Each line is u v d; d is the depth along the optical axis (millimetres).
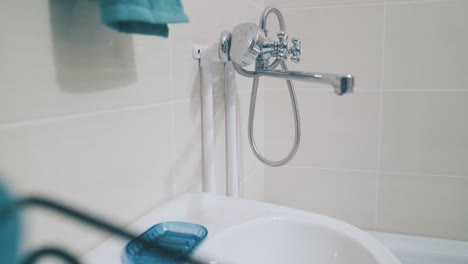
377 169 1139
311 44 1139
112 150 458
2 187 208
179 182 633
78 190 400
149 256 377
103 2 363
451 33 1017
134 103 501
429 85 1056
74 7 384
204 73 689
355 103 1125
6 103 311
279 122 1210
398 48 1064
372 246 497
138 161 515
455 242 1083
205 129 706
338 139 1159
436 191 1099
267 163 966
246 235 535
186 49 642
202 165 719
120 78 469
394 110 1096
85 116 408
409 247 1059
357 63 1105
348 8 1089
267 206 603
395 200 1140
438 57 1037
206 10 722
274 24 1160
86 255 368
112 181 459
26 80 330
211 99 705
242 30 672
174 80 606
